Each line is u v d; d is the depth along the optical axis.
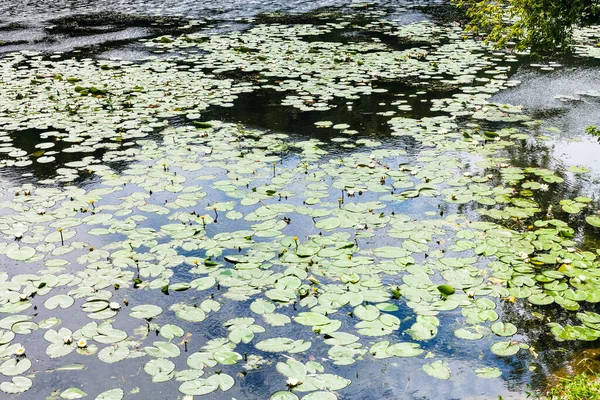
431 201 5.58
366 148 6.96
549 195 5.76
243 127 7.71
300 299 4.15
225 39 12.71
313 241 4.88
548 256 4.64
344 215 5.29
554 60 11.20
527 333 3.87
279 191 5.77
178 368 3.54
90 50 11.76
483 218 5.27
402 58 11.20
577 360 3.62
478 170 6.31
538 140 7.23
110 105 8.54
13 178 6.15
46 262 4.60
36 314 4.03
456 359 3.65
